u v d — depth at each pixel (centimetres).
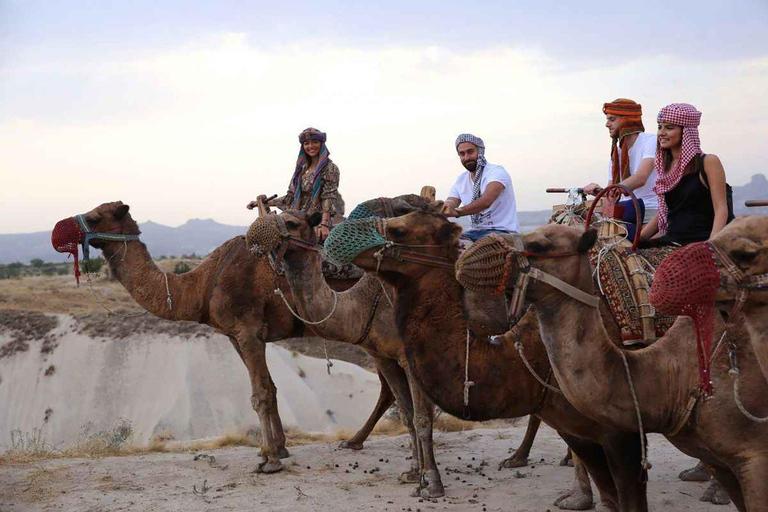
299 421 2803
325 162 969
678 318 498
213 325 952
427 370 588
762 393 455
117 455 1050
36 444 1130
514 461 906
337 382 3055
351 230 600
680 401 477
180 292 939
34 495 790
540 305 480
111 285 5475
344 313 768
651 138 723
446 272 600
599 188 662
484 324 600
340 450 1020
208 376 3170
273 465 886
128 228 942
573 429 573
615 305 562
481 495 777
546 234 479
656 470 865
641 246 617
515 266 475
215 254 959
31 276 7806
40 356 3638
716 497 727
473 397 573
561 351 478
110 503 759
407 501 758
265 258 918
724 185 601
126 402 3262
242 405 3047
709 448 475
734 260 411
